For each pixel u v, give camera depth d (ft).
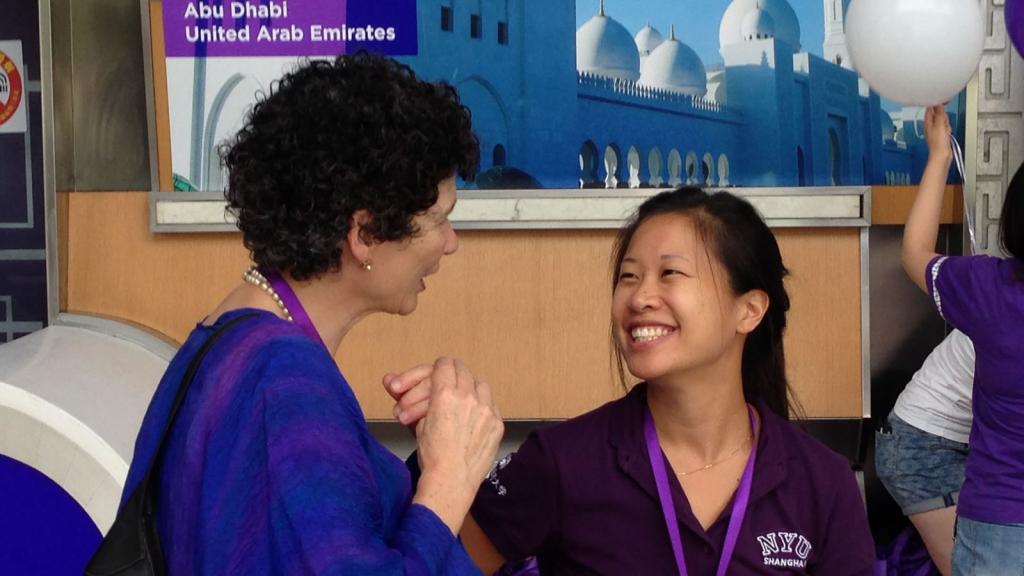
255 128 4.15
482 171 10.34
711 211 5.25
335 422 3.69
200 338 4.17
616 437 5.29
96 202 10.59
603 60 10.22
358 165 4.00
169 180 10.52
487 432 4.26
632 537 5.18
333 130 4.01
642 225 5.33
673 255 5.12
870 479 10.89
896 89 8.55
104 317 10.57
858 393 10.26
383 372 10.46
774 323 5.65
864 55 8.63
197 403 3.89
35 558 8.86
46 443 8.75
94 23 10.64
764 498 5.21
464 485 4.10
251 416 3.71
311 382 3.77
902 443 9.59
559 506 5.30
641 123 10.30
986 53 10.29
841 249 10.23
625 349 5.23
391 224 4.11
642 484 5.16
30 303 12.54
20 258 12.50
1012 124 10.33
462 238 10.38
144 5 10.39
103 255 10.61
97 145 10.74
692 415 5.25
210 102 10.38
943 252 10.57
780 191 10.09
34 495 8.86
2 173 12.40
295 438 3.59
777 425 5.38
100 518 8.68
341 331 4.40
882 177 10.34
